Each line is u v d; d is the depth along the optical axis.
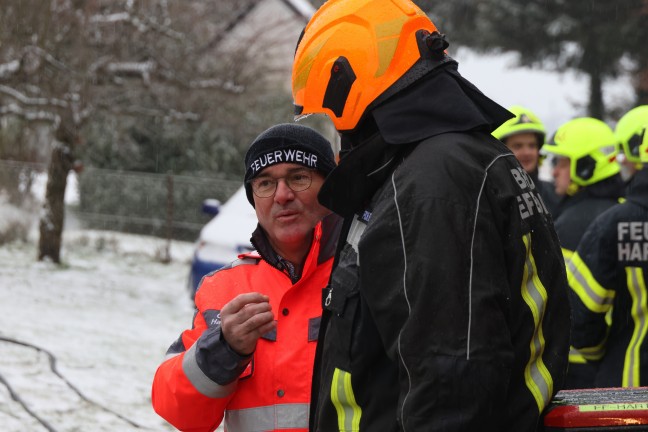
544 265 2.59
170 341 9.89
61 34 15.26
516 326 2.50
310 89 2.77
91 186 23.81
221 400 3.05
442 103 2.60
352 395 2.59
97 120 18.48
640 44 32.62
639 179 4.61
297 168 3.20
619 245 4.60
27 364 7.71
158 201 23.28
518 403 2.50
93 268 16.73
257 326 2.93
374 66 2.64
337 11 2.74
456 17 36.62
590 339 4.73
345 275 2.65
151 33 15.98
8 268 15.22
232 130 20.06
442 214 2.43
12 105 16.20
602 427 2.59
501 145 2.67
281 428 3.11
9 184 19.92
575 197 6.02
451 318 2.37
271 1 24.05
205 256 12.12
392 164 2.63
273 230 3.25
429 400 2.33
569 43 34.88
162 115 17.22
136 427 6.39
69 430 6.12
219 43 18.30
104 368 7.95
